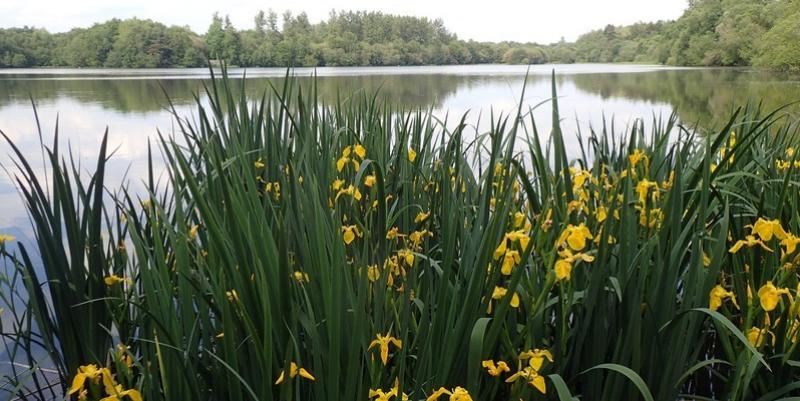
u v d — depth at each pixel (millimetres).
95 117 13336
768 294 1596
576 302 1935
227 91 3357
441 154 3174
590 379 1775
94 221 2299
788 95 16562
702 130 3691
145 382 1531
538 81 27719
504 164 2352
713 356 2260
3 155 8844
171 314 1637
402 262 1996
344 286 1546
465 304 1544
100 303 2309
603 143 3316
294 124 2607
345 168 2828
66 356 2316
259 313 1569
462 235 2027
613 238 1962
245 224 1657
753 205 2361
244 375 1639
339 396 1478
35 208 2223
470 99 14977
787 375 1856
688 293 1685
